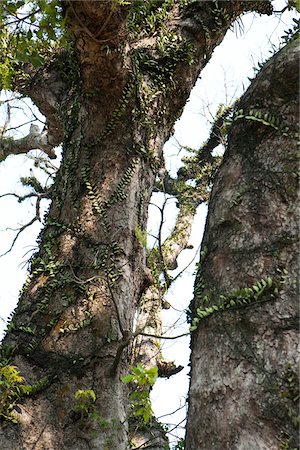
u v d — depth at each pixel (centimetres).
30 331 454
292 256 235
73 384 431
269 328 223
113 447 410
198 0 638
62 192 539
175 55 598
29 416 410
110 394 432
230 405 216
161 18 621
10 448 390
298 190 251
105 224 508
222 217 262
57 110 650
